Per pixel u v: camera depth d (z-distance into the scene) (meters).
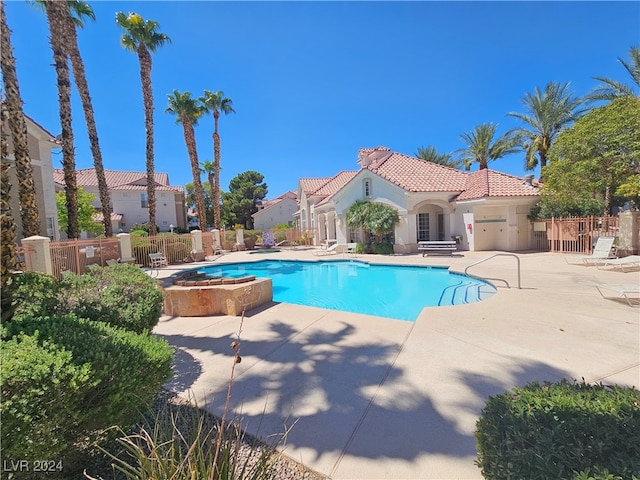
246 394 4.01
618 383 3.83
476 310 7.26
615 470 1.49
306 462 2.78
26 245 10.32
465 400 3.66
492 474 1.74
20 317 3.48
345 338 5.92
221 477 1.84
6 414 1.92
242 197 56.25
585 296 8.19
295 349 5.50
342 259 19.38
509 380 4.05
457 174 23.19
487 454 1.80
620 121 13.65
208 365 4.95
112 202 41.03
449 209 21.06
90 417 2.42
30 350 2.32
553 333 5.64
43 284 4.32
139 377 2.71
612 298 7.93
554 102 24.05
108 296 4.57
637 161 13.88
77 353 2.46
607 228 15.29
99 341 2.70
